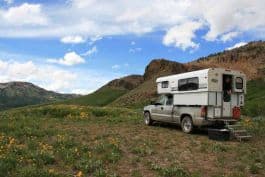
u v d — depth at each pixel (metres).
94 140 17.56
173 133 20.73
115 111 32.53
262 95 121.38
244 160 13.68
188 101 20.45
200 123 19.44
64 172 11.41
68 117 28.80
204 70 19.23
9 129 20.11
